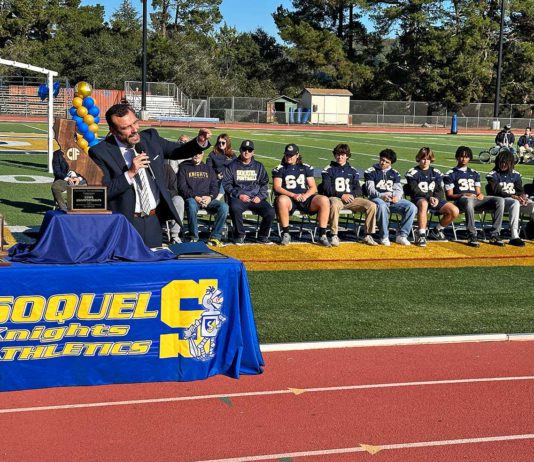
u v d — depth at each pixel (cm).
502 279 976
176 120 3303
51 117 1909
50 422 508
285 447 482
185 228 1210
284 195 1121
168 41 6794
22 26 6512
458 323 773
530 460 474
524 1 6594
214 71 6925
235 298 606
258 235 1142
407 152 3131
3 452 464
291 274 958
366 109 5950
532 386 602
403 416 535
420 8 6631
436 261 1062
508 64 6562
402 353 677
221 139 1227
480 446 491
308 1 7319
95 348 571
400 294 884
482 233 1258
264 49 7625
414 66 6656
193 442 485
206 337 598
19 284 544
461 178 1209
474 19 6391
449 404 560
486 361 661
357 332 732
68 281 555
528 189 1302
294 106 6012
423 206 1153
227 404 548
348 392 578
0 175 1812
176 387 579
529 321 789
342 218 1417
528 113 6209
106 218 580
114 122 604
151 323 582
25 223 1212
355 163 2550
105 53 6562
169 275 582
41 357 559
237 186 1118
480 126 5966
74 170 604
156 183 630
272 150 2952
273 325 744
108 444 479
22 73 6128
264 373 614
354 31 7219
